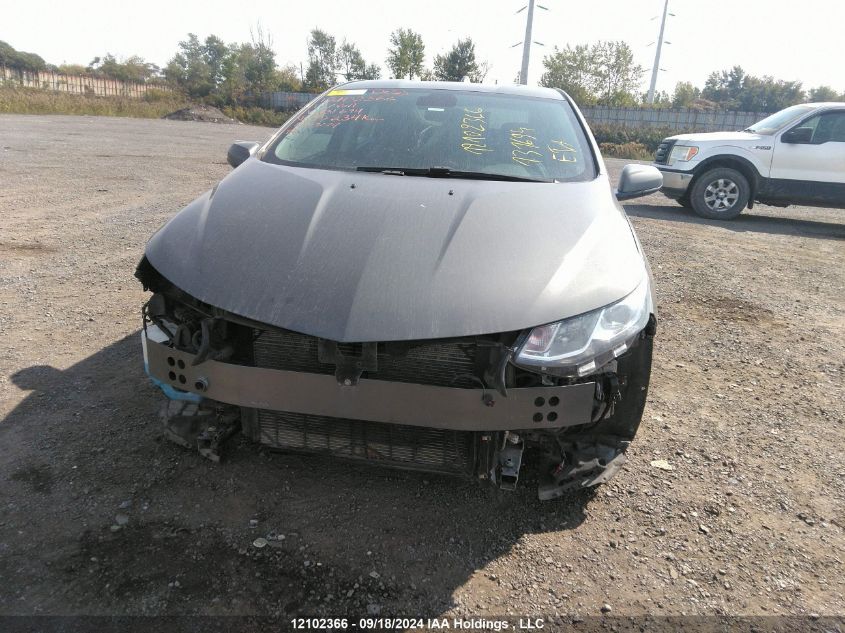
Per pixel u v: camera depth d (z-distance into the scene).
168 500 2.41
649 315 2.26
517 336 2.04
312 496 2.49
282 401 2.10
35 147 13.66
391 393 2.03
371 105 3.48
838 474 2.92
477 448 2.22
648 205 11.28
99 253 5.66
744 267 6.82
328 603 1.99
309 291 2.06
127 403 3.09
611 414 2.24
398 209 2.42
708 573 2.24
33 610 1.88
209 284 2.15
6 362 3.44
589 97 52.22
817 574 2.27
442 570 2.16
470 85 3.78
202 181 10.29
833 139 9.36
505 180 2.87
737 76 71.88
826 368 4.16
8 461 2.59
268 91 51.91
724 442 3.15
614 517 2.51
